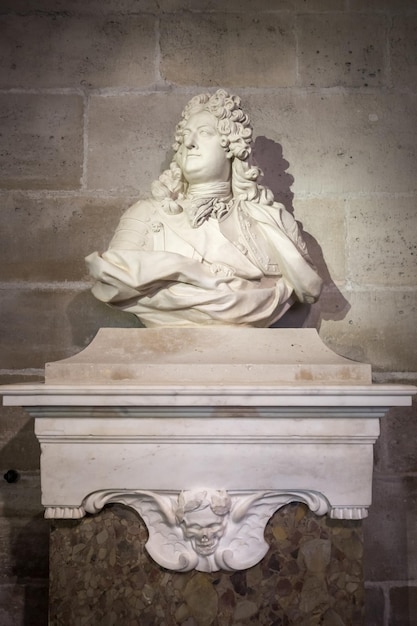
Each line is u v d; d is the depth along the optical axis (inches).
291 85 104.4
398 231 101.9
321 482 75.1
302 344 80.0
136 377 75.9
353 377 76.3
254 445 75.0
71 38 104.7
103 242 101.1
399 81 104.6
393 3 105.5
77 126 103.1
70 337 99.5
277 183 102.6
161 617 75.0
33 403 72.3
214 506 73.1
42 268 100.6
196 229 85.5
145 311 83.0
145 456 74.8
